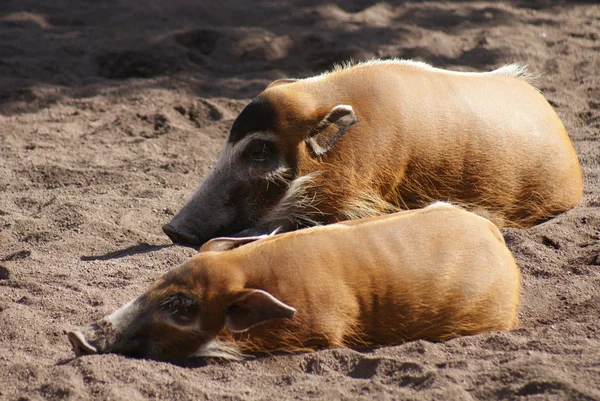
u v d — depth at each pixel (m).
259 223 24.53
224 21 56.91
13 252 24.41
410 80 24.98
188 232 24.34
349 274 17.98
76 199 28.91
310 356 17.34
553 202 26.45
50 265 23.17
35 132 38.12
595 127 37.34
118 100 42.78
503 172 25.47
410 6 58.88
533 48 49.53
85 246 24.80
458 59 48.81
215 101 42.00
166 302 17.61
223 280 17.44
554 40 51.66
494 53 48.59
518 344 17.48
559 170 26.42
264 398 15.77
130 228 26.33
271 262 17.78
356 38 51.31
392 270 18.16
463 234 18.97
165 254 23.45
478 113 25.27
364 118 24.09
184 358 17.78
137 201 28.78
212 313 17.44
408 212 19.73
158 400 15.77
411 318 18.23
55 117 40.38
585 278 21.36
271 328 17.58
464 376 16.02
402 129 24.23
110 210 27.86
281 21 56.53
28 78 45.66
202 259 17.86
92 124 39.50
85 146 36.38
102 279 21.95
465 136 24.95
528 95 26.88
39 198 29.31
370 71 24.95
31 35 52.88
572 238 24.09
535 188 26.09
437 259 18.48
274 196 24.28
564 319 19.42
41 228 26.28
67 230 25.95
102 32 53.41
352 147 23.91
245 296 16.98
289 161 23.98
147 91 43.94
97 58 48.94
